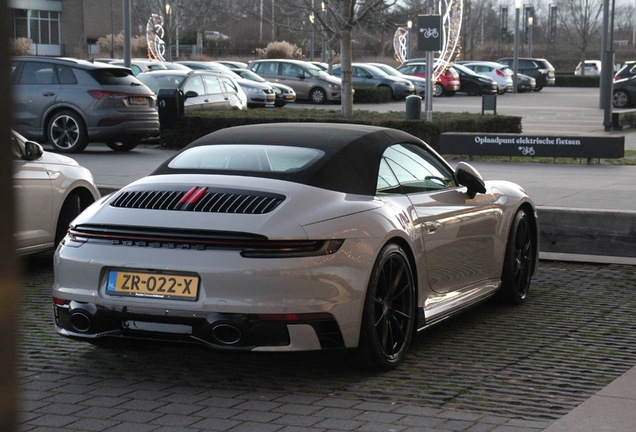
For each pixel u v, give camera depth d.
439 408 4.02
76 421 3.87
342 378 4.51
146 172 13.27
